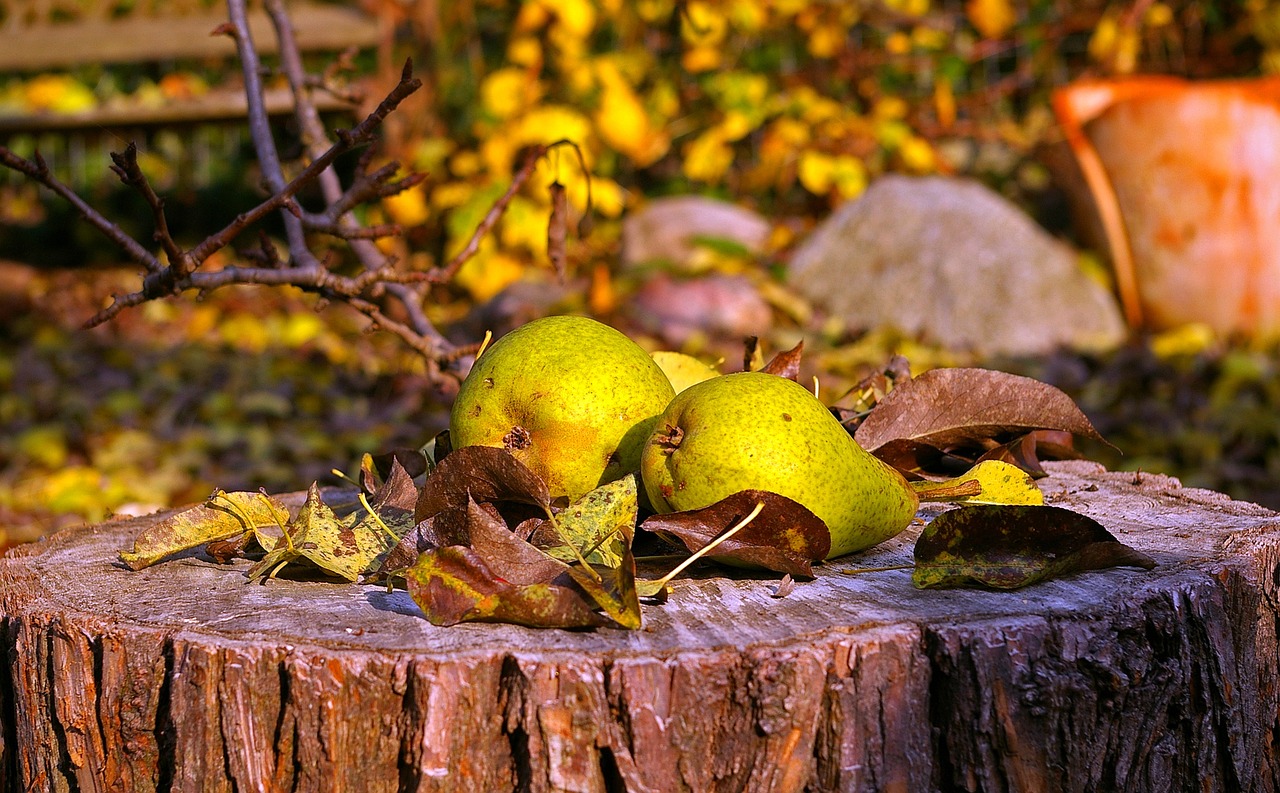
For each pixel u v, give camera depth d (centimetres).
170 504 367
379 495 172
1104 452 412
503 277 582
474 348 239
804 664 124
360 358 536
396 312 562
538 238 575
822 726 128
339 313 590
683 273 563
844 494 146
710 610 137
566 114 592
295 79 278
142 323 586
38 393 485
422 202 586
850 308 556
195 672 130
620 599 128
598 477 157
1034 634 131
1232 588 151
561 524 146
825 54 663
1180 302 546
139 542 158
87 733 139
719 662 123
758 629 130
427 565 135
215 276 201
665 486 147
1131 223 550
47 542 180
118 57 648
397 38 596
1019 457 195
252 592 149
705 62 638
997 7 661
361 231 207
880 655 128
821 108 652
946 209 561
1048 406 171
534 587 130
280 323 577
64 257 691
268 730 129
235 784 130
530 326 162
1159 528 171
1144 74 665
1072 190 585
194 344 550
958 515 144
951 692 130
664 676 122
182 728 131
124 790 138
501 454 142
